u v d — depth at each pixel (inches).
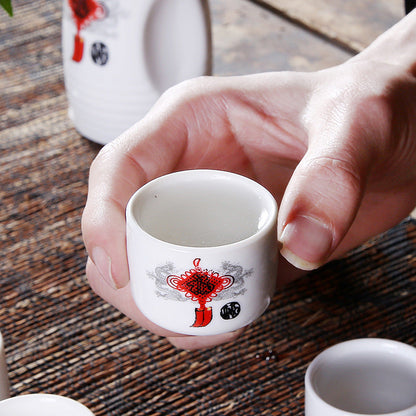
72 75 26.7
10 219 25.5
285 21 32.1
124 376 22.5
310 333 23.2
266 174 24.5
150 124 23.0
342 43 30.1
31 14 32.4
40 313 23.5
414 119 23.2
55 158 27.0
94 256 21.8
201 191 20.9
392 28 24.9
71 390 22.3
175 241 21.0
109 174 22.2
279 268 23.5
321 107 22.8
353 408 21.5
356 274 24.2
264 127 23.6
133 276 20.6
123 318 23.5
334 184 21.0
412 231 25.1
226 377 22.5
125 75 26.1
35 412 19.2
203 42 26.5
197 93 23.4
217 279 20.1
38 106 28.5
